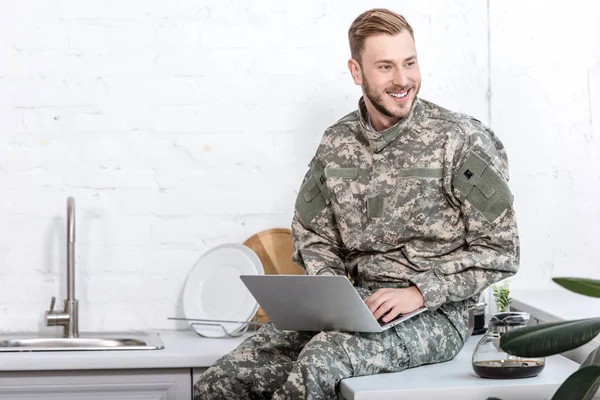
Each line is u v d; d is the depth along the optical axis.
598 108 4.02
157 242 3.92
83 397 3.28
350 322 2.52
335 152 2.96
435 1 3.96
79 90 3.90
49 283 3.90
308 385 2.38
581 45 4.01
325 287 2.42
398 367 2.59
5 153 3.88
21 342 3.68
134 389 3.29
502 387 2.34
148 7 3.91
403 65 2.78
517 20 3.99
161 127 3.92
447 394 2.32
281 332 2.84
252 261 3.78
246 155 3.93
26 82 3.88
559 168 4.02
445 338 2.71
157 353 3.27
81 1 3.90
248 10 3.93
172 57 3.92
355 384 2.37
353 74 2.92
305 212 3.03
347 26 3.94
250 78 3.93
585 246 4.03
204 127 3.93
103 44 3.90
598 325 1.88
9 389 3.26
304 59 3.93
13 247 3.88
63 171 3.90
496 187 2.70
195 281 3.85
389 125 2.86
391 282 2.78
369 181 2.87
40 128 3.89
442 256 2.76
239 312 3.74
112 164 3.91
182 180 3.93
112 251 3.90
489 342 2.48
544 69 4.00
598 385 2.00
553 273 4.02
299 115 3.94
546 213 4.02
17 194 3.88
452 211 2.77
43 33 3.89
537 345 1.89
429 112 2.85
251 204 3.94
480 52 3.98
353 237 2.87
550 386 2.37
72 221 3.74
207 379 2.74
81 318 3.89
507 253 2.69
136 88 3.91
